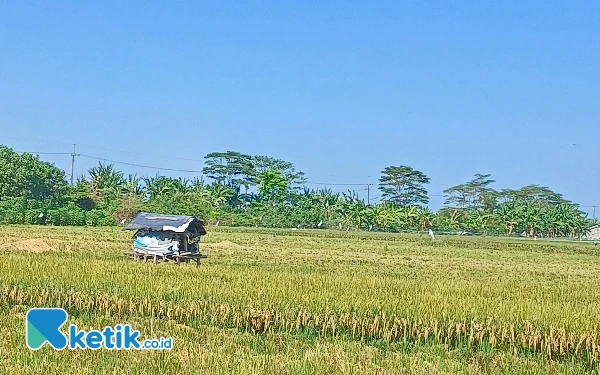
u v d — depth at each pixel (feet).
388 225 356.18
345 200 376.68
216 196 360.89
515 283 89.92
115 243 149.48
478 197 463.83
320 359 44.96
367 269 114.62
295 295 61.77
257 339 52.54
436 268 125.49
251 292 62.54
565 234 395.55
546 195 478.18
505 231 385.09
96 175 318.65
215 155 415.03
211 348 46.73
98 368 40.14
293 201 413.39
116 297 60.49
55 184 313.73
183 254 105.91
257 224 333.62
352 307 58.29
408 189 442.09
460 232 371.35
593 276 121.29
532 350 53.31
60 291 62.64
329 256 143.64
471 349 53.42
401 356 48.62
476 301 62.64
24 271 70.85
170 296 60.85
